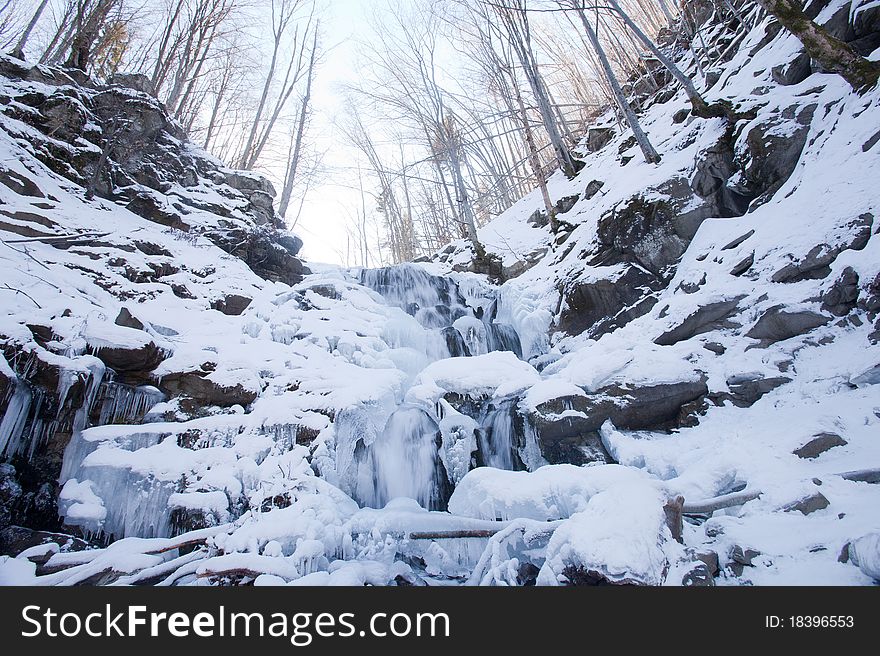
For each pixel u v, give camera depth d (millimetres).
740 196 8000
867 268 5270
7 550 3996
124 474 4719
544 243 13102
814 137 7129
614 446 5609
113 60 14633
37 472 4645
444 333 9344
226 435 5410
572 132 18844
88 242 7836
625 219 9008
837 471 3734
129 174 10578
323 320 8273
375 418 6027
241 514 4688
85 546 4238
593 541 3082
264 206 13352
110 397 5332
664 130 11438
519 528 3934
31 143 8805
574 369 6699
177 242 9641
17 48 12195
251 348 6965
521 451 6355
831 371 5004
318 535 4012
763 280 6352
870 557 2609
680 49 15086
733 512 3793
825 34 6973
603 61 10594
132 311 6770
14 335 4613
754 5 11906
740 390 5484
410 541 4402
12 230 6977
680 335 6762
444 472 6371
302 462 5180
